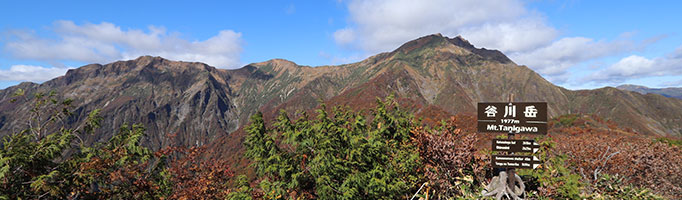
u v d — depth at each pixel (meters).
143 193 7.61
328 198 5.70
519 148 5.59
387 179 6.03
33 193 6.28
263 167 6.19
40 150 6.37
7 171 5.71
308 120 6.32
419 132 6.48
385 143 6.66
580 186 5.81
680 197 7.50
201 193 9.56
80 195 6.73
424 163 6.43
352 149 6.04
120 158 7.14
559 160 6.02
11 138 6.27
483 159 6.64
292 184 5.79
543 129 5.45
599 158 7.62
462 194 6.14
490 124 5.79
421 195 6.11
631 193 5.97
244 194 6.06
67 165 6.73
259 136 6.09
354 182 5.82
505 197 5.75
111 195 7.07
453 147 6.25
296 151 6.24
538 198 5.66
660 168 7.61
